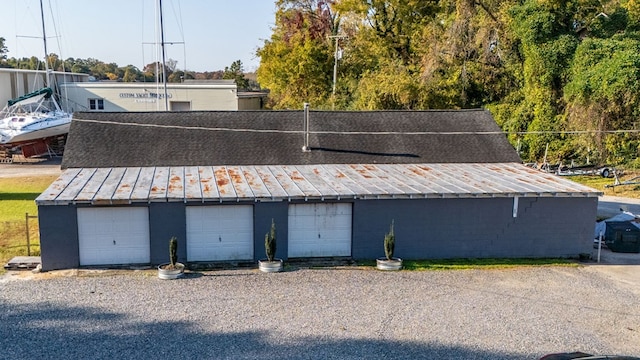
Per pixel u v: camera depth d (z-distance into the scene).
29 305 13.49
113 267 17.00
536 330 12.59
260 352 11.04
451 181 19.83
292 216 18.02
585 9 37.88
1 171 36.47
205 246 17.64
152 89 49.25
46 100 47.44
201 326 12.31
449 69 43.06
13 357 10.61
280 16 55.00
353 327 12.46
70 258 16.77
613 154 35.47
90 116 23.17
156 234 17.05
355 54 52.12
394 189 18.42
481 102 44.34
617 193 32.03
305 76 53.78
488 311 13.75
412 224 18.42
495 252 19.05
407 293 15.01
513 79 42.91
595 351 11.51
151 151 21.58
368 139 23.95
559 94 38.88
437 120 25.73
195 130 23.11
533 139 40.00
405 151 23.38
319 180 19.47
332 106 49.59
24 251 18.58
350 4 48.34
